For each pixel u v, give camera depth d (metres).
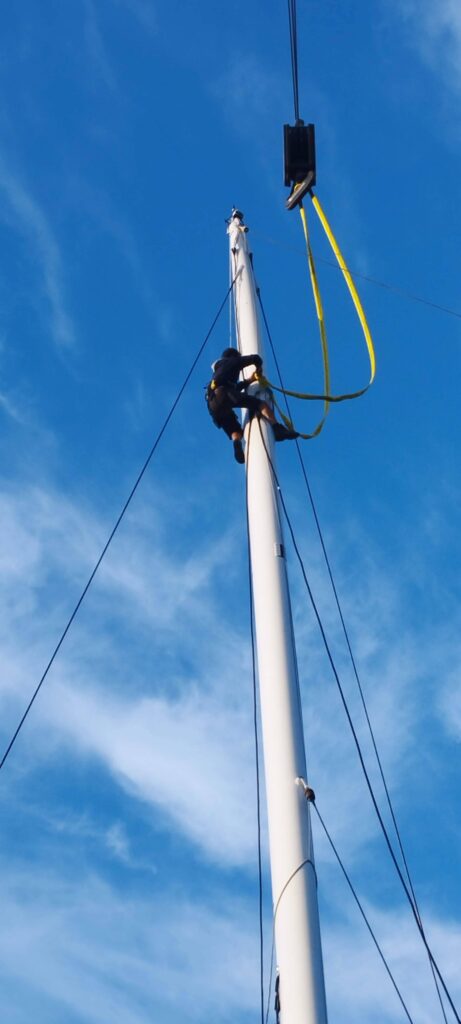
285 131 17.86
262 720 11.64
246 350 15.67
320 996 9.83
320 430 15.03
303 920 10.23
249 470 13.77
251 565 13.02
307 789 10.94
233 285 16.89
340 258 17.20
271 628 12.12
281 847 10.70
